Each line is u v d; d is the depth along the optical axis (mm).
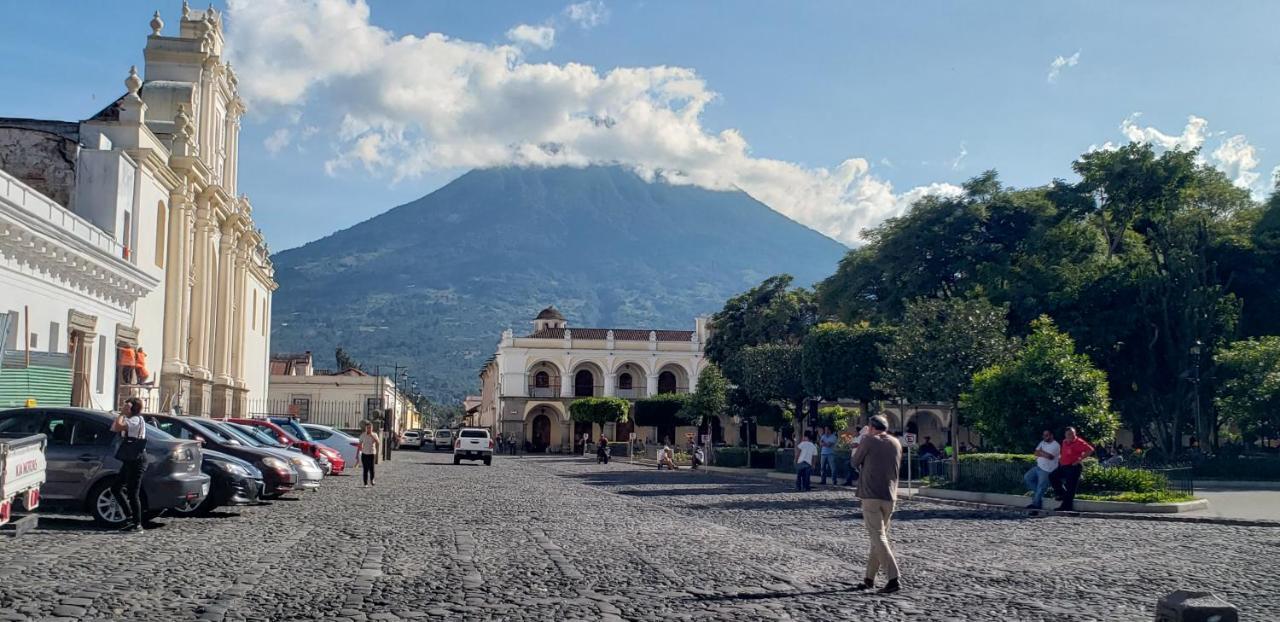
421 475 34375
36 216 21734
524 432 85250
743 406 55531
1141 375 41719
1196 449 38344
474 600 9086
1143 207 45750
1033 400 24703
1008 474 24078
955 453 27188
